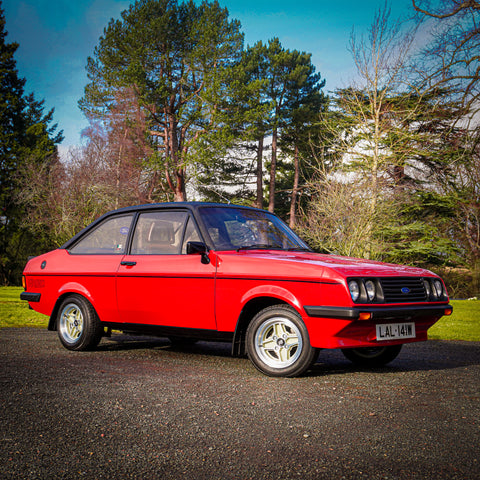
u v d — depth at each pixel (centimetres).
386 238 2308
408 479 230
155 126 3497
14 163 3834
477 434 290
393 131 2194
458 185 2453
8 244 3850
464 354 586
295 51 4119
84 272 579
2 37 4275
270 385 408
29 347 605
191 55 3147
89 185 2467
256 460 253
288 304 441
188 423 311
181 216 531
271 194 4262
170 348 616
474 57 1828
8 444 276
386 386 406
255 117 3117
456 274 2648
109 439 284
